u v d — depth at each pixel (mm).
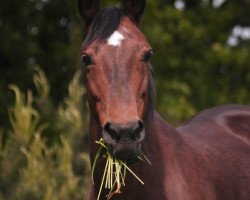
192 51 19156
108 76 5676
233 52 18922
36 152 10906
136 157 5508
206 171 6543
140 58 5754
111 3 17266
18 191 10797
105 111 5660
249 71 19266
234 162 6895
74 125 11539
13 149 11117
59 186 10891
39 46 18859
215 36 19547
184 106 17312
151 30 17891
